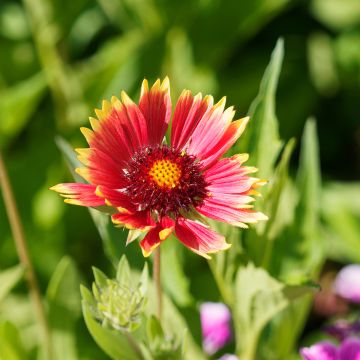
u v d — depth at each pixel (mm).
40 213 618
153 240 359
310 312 658
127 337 393
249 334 426
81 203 360
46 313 484
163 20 633
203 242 365
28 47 716
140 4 629
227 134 378
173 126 386
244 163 404
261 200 403
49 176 628
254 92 702
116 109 379
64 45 646
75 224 637
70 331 485
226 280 412
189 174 382
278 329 458
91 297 382
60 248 620
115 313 372
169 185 380
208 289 569
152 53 626
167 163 382
